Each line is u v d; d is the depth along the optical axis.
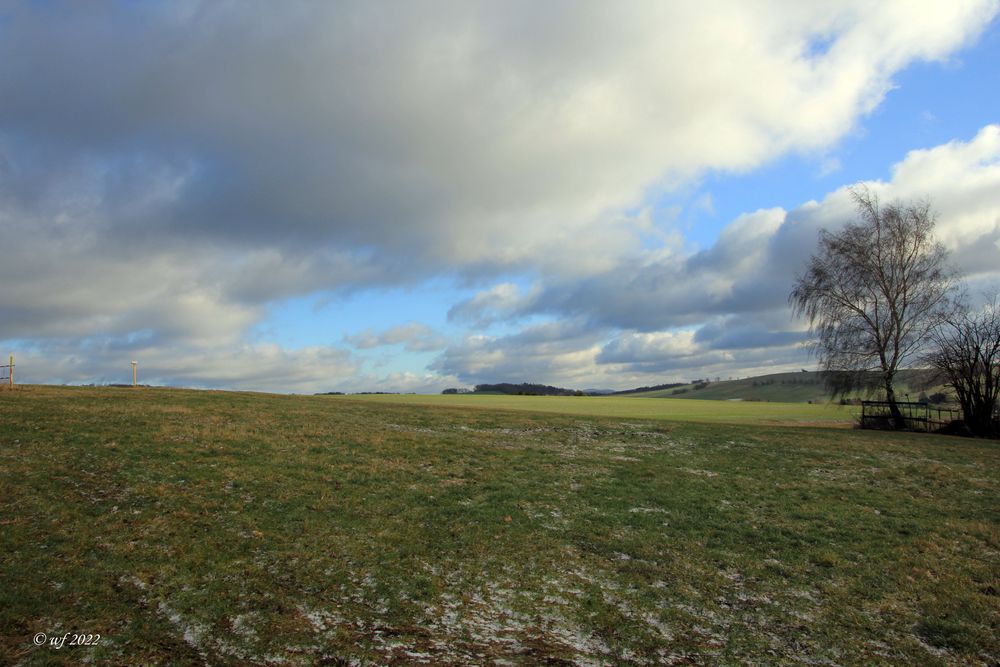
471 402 83.19
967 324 43.44
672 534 15.88
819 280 47.50
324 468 20.03
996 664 10.14
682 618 11.31
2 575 10.82
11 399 29.05
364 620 10.59
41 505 14.35
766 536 15.99
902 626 11.38
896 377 46.06
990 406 41.75
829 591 12.73
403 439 26.59
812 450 30.05
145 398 33.88
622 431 34.00
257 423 27.58
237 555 12.66
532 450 26.55
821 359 47.62
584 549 14.52
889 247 46.03
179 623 9.96
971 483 23.38
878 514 18.55
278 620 10.30
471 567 13.09
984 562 14.66
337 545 13.61
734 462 26.06
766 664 9.89
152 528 13.66
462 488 19.11
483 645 10.03
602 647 10.18
